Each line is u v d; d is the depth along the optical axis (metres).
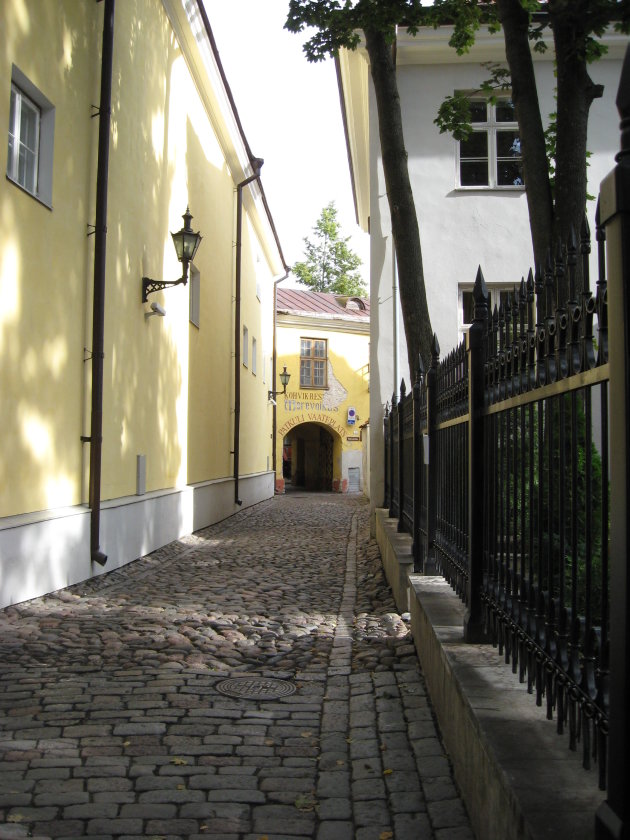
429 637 4.48
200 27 13.14
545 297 2.71
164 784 3.39
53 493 7.82
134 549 10.21
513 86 7.78
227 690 4.81
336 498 28.83
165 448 12.28
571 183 7.25
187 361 13.75
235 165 18.33
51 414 7.75
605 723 2.05
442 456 5.31
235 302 18.92
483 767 2.58
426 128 13.98
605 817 1.75
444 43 13.62
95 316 8.67
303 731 4.11
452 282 13.78
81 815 3.08
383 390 13.98
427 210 13.88
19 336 7.05
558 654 2.51
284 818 3.10
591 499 2.24
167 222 12.27
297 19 9.21
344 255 47.72
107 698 4.58
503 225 13.83
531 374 2.90
